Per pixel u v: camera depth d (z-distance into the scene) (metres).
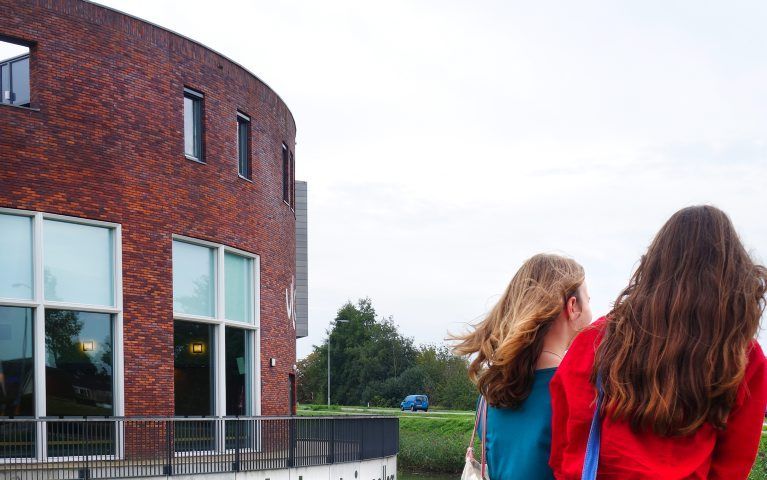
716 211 2.39
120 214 16.97
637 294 2.36
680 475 2.21
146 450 16.59
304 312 37.03
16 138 15.57
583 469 2.32
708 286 2.27
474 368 3.08
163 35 18.11
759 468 29.44
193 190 18.64
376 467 20.47
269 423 16.14
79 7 16.58
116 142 17.00
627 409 2.24
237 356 20.09
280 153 22.89
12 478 13.19
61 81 16.22
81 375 16.17
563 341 2.98
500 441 2.92
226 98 19.88
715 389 2.20
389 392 91.44
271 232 21.91
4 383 15.17
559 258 3.05
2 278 15.31
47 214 15.85
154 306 17.45
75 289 16.25
